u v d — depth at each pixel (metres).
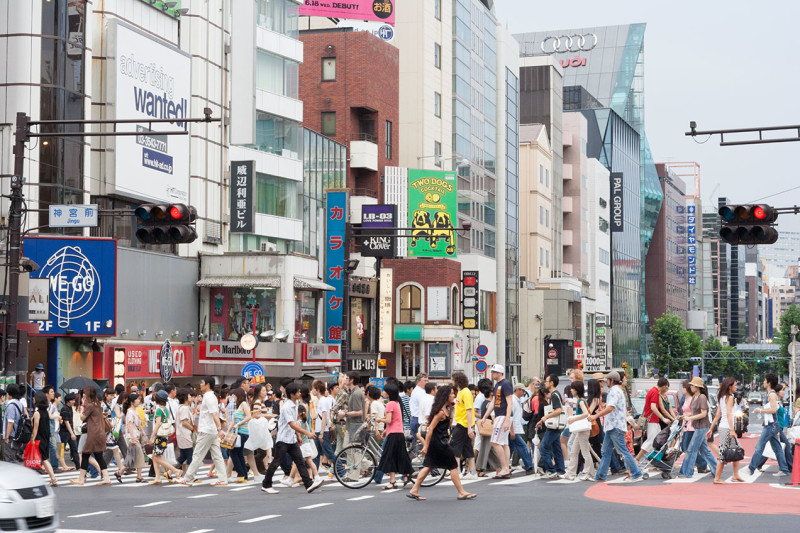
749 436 48.50
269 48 55.28
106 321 41.75
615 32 172.12
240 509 17.70
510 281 96.69
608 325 132.50
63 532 14.73
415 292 73.00
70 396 26.41
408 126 79.69
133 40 44.69
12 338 25.58
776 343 191.12
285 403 20.95
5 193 40.25
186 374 49.28
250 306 51.28
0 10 40.94
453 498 19.30
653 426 23.97
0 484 12.27
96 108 43.84
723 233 24.62
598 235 128.62
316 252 63.91
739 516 15.76
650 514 16.12
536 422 25.72
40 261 40.56
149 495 20.55
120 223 45.59
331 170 66.81
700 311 199.88
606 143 140.00
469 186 85.75
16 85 40.69
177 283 49.12
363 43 71.19
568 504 17.78
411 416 24.83
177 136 48.06
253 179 52.28
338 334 57.91
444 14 83.62
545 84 111.69
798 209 24.39
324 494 20.56
